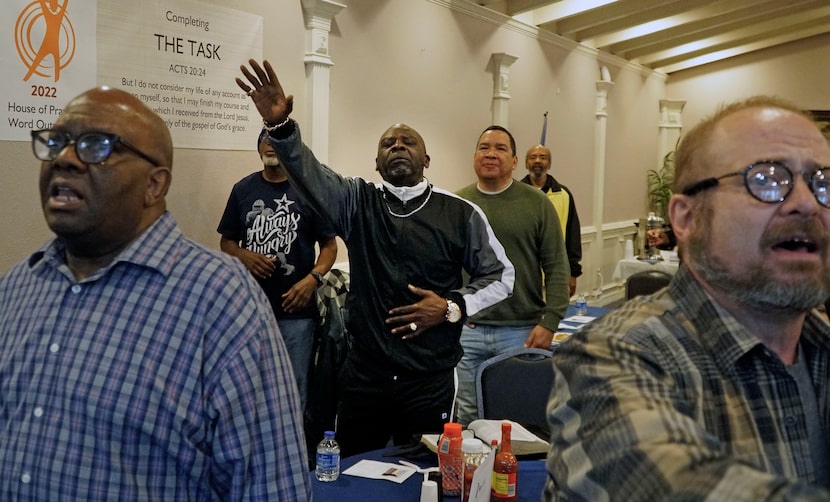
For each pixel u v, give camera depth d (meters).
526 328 3.44
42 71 2.77
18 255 2.78
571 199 5.04
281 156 2.41
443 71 5.29
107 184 1.18
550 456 0.84
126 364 1.16
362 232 2.61
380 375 2.59
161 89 3.24
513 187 3.47
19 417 1.18
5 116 2.67
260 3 3.70
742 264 0.83
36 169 2.81
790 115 0.86
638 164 9.44
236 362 1.19
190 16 3.34
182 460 1.16
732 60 9.70
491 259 2.72
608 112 8.38
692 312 0.88
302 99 4.02
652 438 0.68
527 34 6.46
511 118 6.30
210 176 3.52
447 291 2.70
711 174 0.86
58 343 1.19
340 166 4.35
